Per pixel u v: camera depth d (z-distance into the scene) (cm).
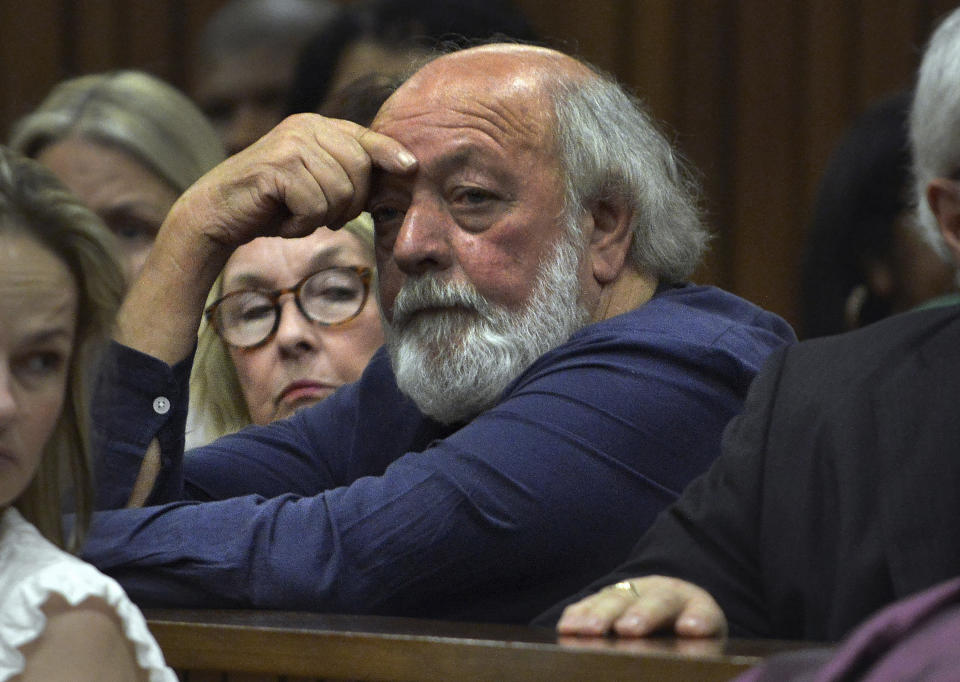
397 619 643
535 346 788
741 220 1680
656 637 567
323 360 1038
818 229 1091
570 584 726
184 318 826
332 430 934
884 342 610
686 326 770
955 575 546
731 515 617
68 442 595
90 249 561
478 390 789
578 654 516
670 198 851
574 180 802
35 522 583
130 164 1153
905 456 571
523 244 790
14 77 1725
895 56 1659
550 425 726
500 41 1053
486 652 539
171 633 617
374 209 824
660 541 634
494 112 797
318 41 1257
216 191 834
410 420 883
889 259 1067
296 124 839
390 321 826
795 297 1670
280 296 1045
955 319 603
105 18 1727
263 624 611
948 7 1655
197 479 898
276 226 840
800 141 1673
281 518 730
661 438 732
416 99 817
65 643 518
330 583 708
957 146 594
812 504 594
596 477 719
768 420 622
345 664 574
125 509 771
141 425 799
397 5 1216
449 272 791
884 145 1067
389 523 711
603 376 743
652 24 1675
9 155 560
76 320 571
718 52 1681
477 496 709
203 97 1355
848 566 569
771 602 602
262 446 927
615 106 837
